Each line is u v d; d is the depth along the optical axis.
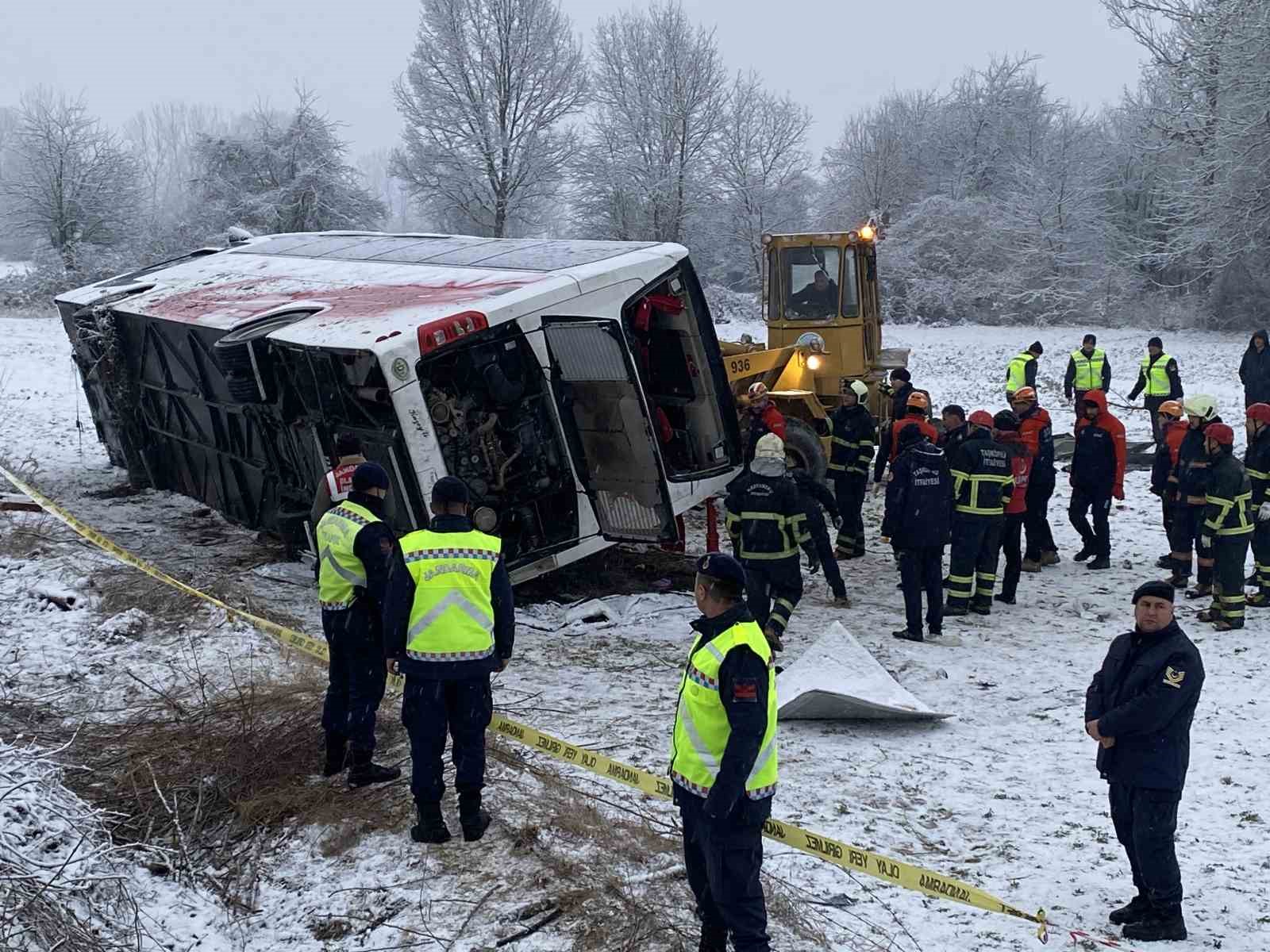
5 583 9.77
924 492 9.13
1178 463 10.80
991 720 7.64
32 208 48.31
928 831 5.95
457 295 9.68
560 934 4.77
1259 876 5.56
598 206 44.06
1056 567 11.79
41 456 16.95
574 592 10.55
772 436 8.49
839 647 7.90
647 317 10.17
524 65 41.50
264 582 10.68
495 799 5.96
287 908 5.09
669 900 5.04
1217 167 31.38
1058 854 5.73
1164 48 33.91
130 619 8.80
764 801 4.34
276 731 6.63
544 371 9.38
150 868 5.32
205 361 12.00
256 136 48.34
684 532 11.82
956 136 49.47
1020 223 44.03
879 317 16.05
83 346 14.52
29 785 5.39
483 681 5.55
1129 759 5.02
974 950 4.76
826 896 5.16
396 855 5.42
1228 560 9.47
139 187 52.19
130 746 6.50
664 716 7.41
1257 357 16.92
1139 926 4.98
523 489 9.47
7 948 4.36
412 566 5.43
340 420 9.57
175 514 13.62
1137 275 41.16
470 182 42.00
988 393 24.97
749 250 46.06
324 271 12.59
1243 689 8.16
